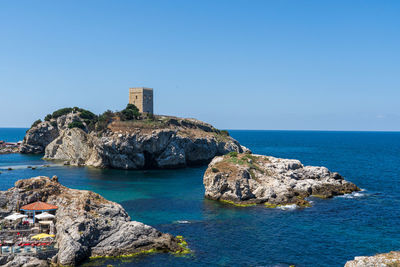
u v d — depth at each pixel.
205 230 57.88
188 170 139.00
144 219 63.78
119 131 139.88
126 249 48.12
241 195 79.12
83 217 47.59
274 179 85.25
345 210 71.88
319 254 48.59
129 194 86.31
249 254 48.25
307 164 159.50
